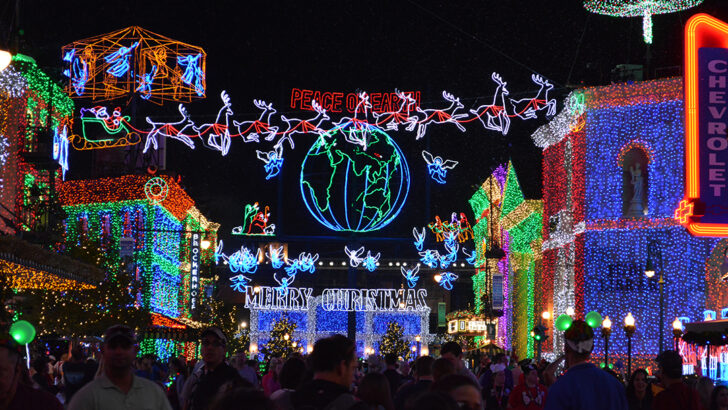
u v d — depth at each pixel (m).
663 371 11.44
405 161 61.38
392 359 15.52
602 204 44.91
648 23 38.44
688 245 42.53
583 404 8.87
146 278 55.75
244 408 3.86
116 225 57.88
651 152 43.94
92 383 8.13
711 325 24.50
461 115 38.78
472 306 85.19
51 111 39.19
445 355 12.20
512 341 64.00
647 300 43.47
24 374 10.45
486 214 77.94
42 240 31.53
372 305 90.38
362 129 45.41
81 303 37.53
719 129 28.09
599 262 44.59
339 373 7.45
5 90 34.81
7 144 34.84
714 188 27.88
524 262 63.31
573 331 9.12
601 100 44.78
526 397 15.86
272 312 88.31
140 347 51.75
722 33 28.55
